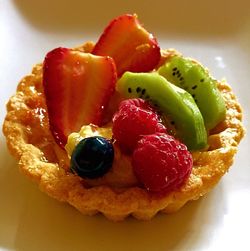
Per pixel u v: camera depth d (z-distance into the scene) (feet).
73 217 0.50
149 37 0.56
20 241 0.49
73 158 0.47
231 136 0.53
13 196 0.52
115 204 0.48
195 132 0.51
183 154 0.47
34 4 0.69
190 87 0.54
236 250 0.49
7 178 0.53
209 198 0.53
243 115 0.61
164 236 0.50
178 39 0.68
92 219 0.50
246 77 0.65
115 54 0.56
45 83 0.53
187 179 0.48
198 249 0.49
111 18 0.70
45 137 0.53
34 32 0.68
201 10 0.69
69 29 0.69
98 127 0.51
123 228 0.50
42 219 0.50
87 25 0.69
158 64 0.58
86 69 0.53
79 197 0.48
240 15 0.69
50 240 0.49
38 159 0.51
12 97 0.56
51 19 0.69
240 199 0.53
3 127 0.54
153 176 0.46
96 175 0.47
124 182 0.49
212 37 0.68
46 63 0.53
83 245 0.49
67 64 0.53
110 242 0.49
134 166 0.47
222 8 0.69
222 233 0.50
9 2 0.69
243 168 0.56
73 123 0.52
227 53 0.67
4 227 0.50
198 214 0.51
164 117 0.51
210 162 0.50
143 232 0.50
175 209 0.50
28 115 0.54
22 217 0.50
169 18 0.69
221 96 0.55
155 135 0.47
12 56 0.65
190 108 0.51
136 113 0.48
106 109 0.53
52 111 0.52
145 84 0.51
